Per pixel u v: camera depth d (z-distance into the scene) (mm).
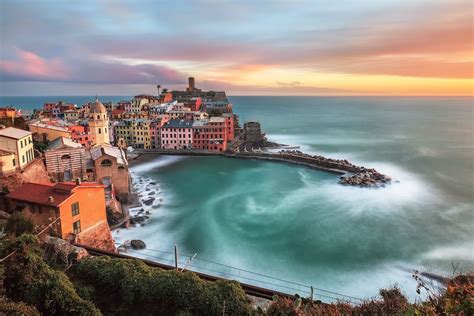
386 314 22438
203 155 149625
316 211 79188
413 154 151125
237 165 130625
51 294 25156
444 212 79062
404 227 70250
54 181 70312
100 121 111188
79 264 31578
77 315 24406
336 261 56469
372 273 52969
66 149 74000
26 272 26516
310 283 50031
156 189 95250
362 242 63375
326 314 23688
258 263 55562
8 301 23469
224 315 25234
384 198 89250
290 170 123125
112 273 29297
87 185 46250
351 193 93500
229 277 51188
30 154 67125
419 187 99688
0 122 88625
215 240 63312
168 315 26609
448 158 141750
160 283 27734
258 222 72250
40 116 141250
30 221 39250
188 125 156625
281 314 24312
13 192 45094
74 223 44250
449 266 54938
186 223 71000
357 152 158375
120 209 73312
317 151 162250
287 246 61469
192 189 96000
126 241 60312
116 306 27750
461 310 12633
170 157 145000
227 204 83438
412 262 56250
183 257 56625
